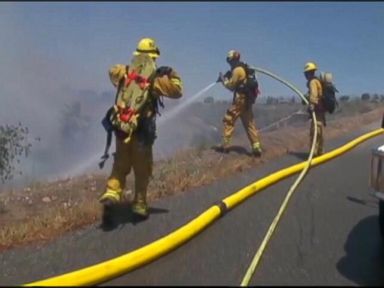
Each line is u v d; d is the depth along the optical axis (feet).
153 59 21.88
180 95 21.44
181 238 19.16
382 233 19.99
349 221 21.95
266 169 32.35
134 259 17.20
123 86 21.58
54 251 19.07
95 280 16.16
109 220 21.72
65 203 25.14
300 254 18.21
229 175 30.63
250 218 22.41
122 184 21.90
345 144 43.14
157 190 26.02
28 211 24.35
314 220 22.08
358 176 31.17
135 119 20.95
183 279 16.38
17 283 16.48
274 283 15.84
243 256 18.12
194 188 27.35
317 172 32.63
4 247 19.76
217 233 20.57
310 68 36.04
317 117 36.32
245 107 36.06
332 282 15.92
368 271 16.76
